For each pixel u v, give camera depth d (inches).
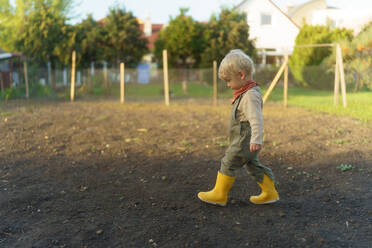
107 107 393.7
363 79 382.0
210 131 231.8
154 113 334.0
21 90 496.7
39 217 95.3
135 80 576.4
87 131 228.8
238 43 584.1
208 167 145.8
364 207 101.8
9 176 131.6
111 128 242.7
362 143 186.2
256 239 82.7
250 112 90.4
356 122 257.0
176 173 137.6
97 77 566.3
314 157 161.2
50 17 582.9
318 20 876.6
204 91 562.9
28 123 258.2
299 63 604.1
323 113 316.5
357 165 144.2
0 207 101.5
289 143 190.7
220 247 78.9
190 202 107.6
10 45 732.7
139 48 702.5
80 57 570.9
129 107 395.2
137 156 164.2
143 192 116.4
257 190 118.3
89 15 675.4
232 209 102.1
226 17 600.7
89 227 89.2
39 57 571.8
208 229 88.4
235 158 98.0
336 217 95.7
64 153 168.9
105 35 668.7
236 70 91.0
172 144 190.9
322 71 473.4
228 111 352.5
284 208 102.7
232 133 98.0
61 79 553.6
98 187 121.1
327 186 121.5
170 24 614.2
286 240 82.3
